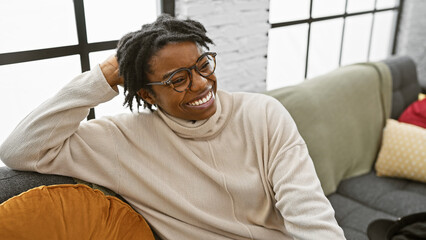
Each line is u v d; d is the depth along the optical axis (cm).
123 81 105
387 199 159
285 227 112
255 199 111
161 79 99
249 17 172
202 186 111
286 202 101
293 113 151
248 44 176
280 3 197
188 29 101
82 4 138
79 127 107
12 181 97
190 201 109
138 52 98
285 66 214
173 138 110
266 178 111
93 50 145
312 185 101
